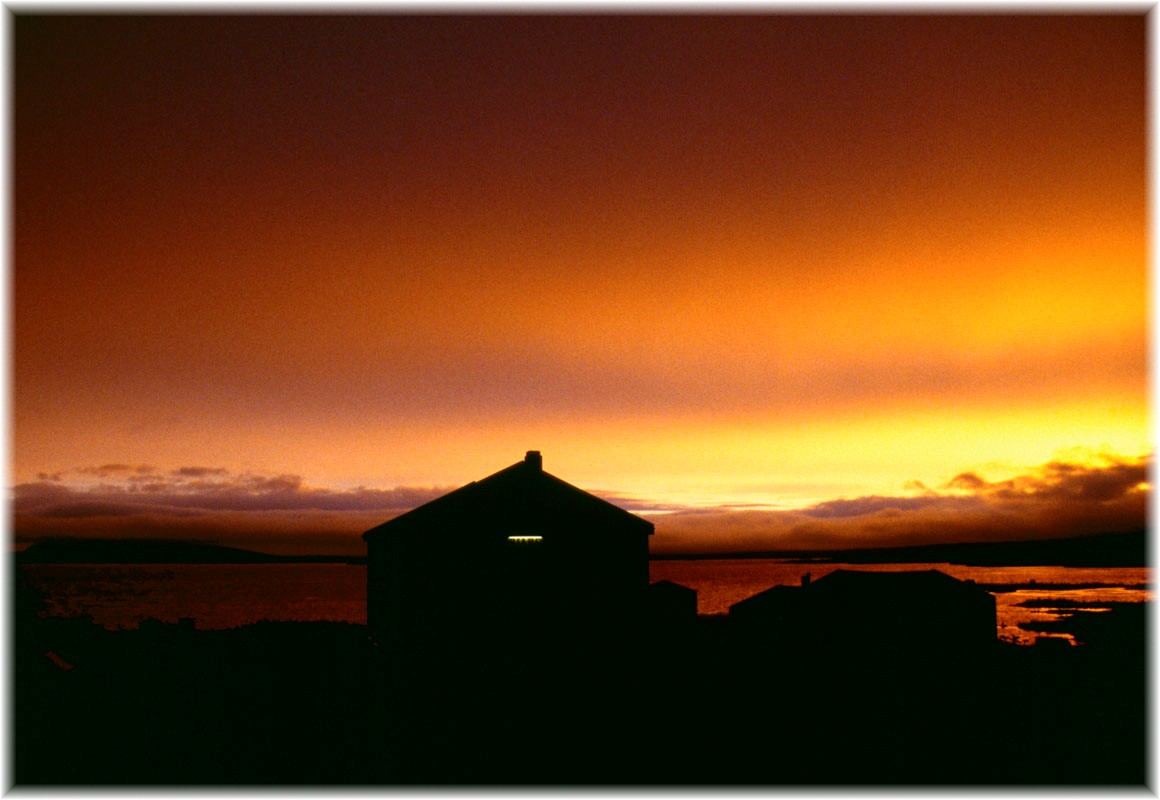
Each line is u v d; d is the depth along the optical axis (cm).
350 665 2108
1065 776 1536
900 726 1891
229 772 1517
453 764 1570
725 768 1557
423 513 2214
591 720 1870
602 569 2152
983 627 3272
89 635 2336
